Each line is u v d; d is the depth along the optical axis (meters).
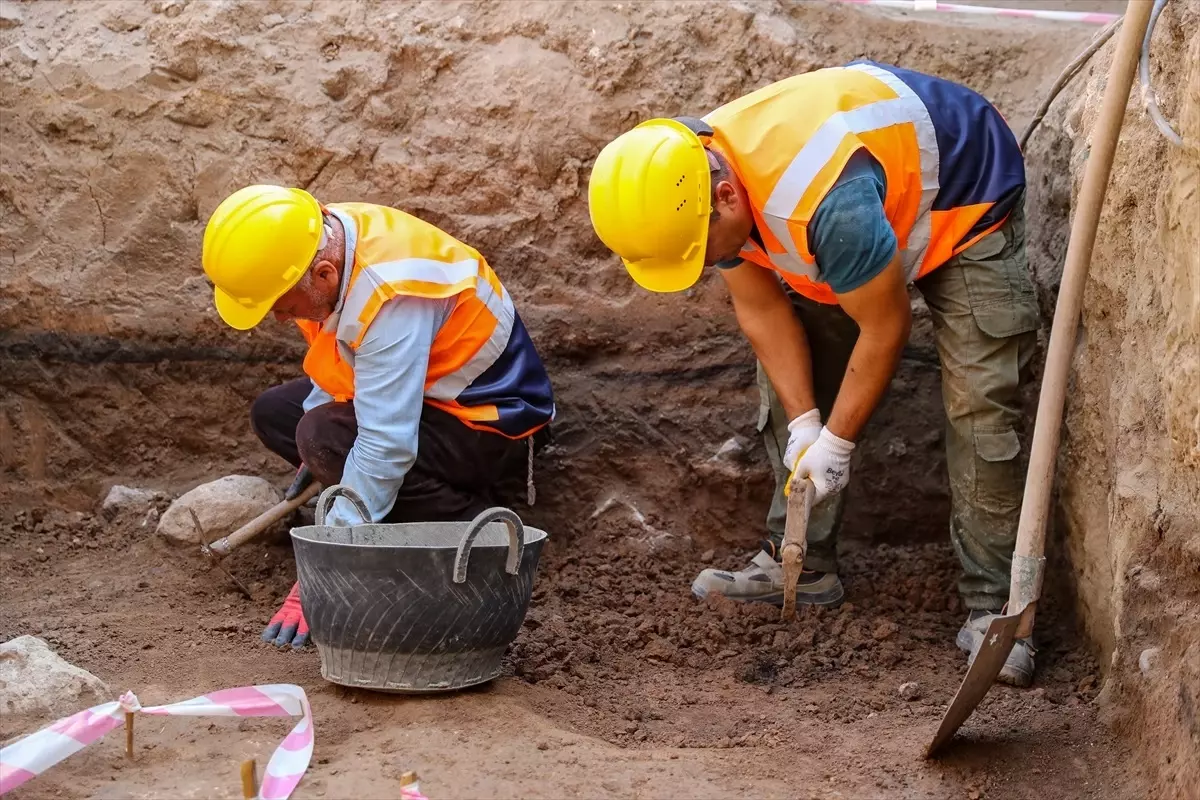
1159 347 2.75
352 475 3.18
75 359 4.20
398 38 4.14
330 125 4.11
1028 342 3.27
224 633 3.34
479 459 3.56
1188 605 2.57
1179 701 2.43
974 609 3.41
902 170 3.02
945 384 3.35
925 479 4.09
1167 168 2.65
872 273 2.84
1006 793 2.56
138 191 4.16
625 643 3.37
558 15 4.13
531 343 3.69
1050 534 3.64
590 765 2.53
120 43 4.17
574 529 4.11
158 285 4.17
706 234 2.89
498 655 2.94
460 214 4.11
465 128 4.11
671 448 4.11
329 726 2.71
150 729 2.66
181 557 3.82
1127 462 2.88
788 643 3.39
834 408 3.08
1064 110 3.64
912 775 2.61
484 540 3.09
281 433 3.79
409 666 2.80
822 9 4.20
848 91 3.00
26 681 2.72
